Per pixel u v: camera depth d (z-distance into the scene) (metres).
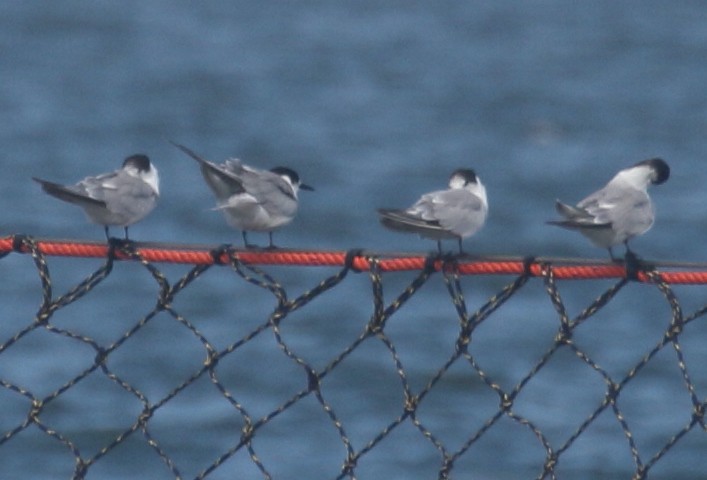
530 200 41.09
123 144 50.34
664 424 20.27
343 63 74.88
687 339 24.78
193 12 96.12
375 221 37.41
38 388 22.16
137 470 19.33
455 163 46.97
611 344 24.52
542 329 25.08
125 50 77.56
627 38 85.50
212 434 20.23
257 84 66.50
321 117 57.34
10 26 85.81
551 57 77.25
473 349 24.39
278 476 18.67
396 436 20.16
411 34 88.88
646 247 34.12
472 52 79.81
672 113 56.75
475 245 35.31
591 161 47.34
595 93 63.41
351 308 26.59
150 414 9.22
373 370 23.48
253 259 9.16
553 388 22.28
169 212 36.19
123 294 27.44
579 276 8.95
